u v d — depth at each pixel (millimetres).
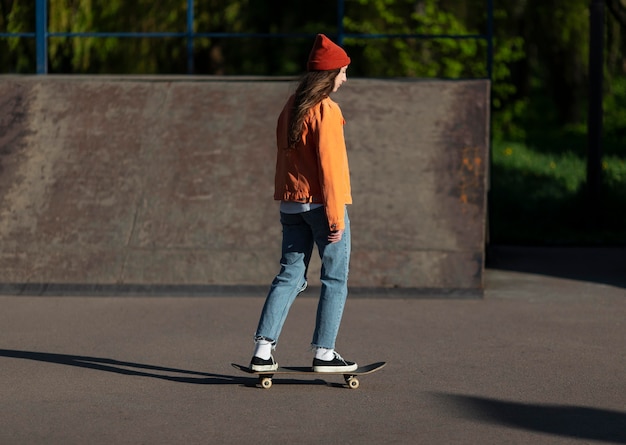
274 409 6055
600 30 14180
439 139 10719
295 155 6320
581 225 14305
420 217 10031
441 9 27312
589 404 6211
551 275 10945
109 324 8461
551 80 36062
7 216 10180
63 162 10688
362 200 10172
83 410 6023
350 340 7914
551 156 24000
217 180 10492
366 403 6191
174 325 8422
